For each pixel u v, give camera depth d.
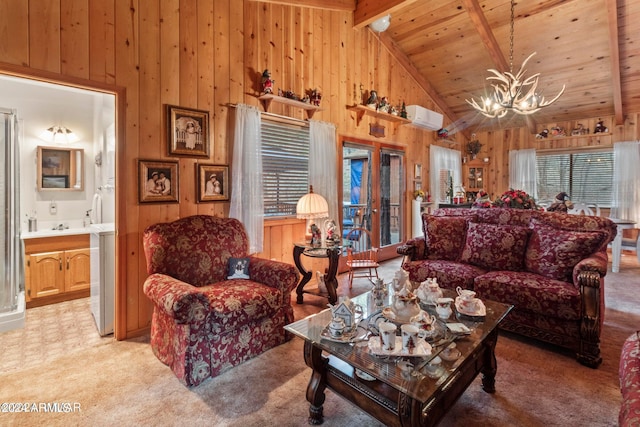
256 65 3.55
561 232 2.72
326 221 3.81
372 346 1.55
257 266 2.70
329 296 3.27
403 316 1.79
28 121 3.67
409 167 6.10
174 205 2.96
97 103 3.91
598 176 6.57
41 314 3.16
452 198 6.92
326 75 4.36
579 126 6.61
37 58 2.24
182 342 2.01
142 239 2.76
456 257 3.26
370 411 1.49
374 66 5.16
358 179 5.20
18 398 1.87
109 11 2.54
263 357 2.34
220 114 3.26
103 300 2.71
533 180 7.23
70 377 2.09
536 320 2.44
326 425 1.67
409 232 6.13
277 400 1.87
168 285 2.11
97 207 3.81
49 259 3.39
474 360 1.76
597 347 2.19
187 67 3.00
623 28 4.40
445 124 7.06
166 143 2.88
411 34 5.32
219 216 3.28
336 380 1.64
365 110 4.83
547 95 6.02
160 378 2.08
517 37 4.94
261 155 3.54
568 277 2.56
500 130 7.68
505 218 3.19
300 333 1.73
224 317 2.11
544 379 2.07
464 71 5.90
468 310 1.94
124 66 2.62
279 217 3.90
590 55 4.98
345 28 4.61
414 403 1.30
